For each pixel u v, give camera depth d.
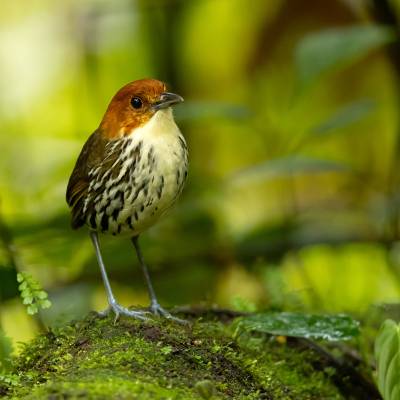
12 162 13.91
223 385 6.31
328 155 15.42
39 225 11.23
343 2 13.88
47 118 15.73
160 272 12.41
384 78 15.34
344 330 7.22
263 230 12.52
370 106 11.30
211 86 15.59
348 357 8.13
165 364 6.33
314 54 9.59
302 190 15.32
